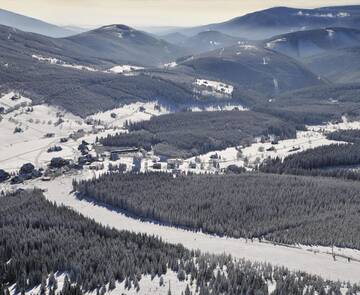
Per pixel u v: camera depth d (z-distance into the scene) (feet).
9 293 584.81
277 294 590.14
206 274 634.02
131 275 625.41
